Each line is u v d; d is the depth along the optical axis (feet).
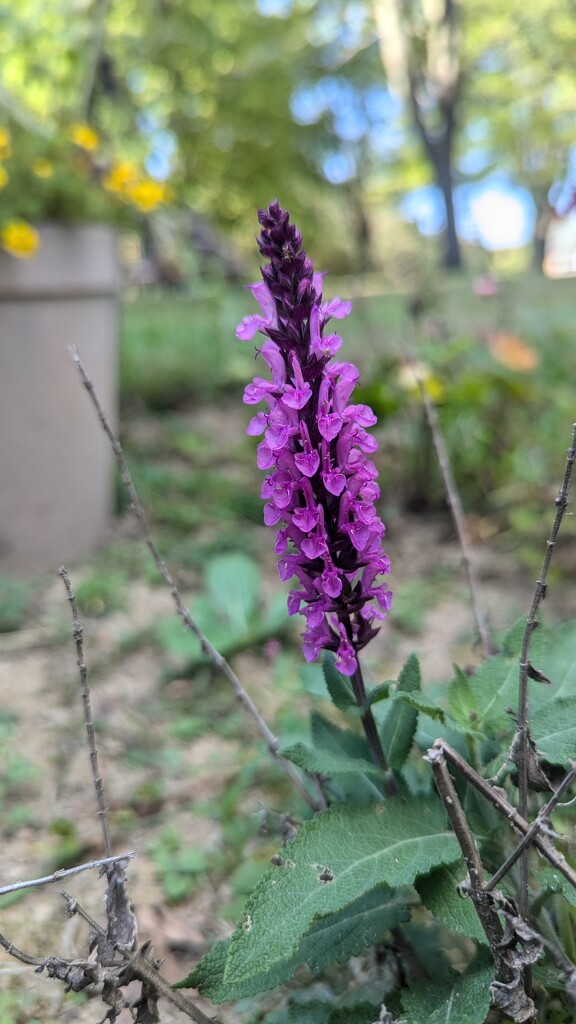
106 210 14.64
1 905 7.07
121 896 4.41
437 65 80.07
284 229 4.26
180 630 11.11
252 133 42.68
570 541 13.79
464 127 94.99
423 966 5.32
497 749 5.13
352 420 4.35
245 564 12.29
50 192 13.47
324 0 67.77
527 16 45.27
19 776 8.95
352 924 4.83
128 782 8.87
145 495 16.53
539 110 70.44
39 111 20.13
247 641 11.28
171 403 23.36
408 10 76.48
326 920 4.86
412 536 15.11
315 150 60.13
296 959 4.69
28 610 12.71
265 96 42.80
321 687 5.83
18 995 6.11
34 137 14.08
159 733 9.77
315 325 4.27
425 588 13.06
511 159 91.09
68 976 4.28
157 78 37.68
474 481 15.85
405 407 15.42
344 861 4.28
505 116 81.10
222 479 17.44
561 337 22.08
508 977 3.94
